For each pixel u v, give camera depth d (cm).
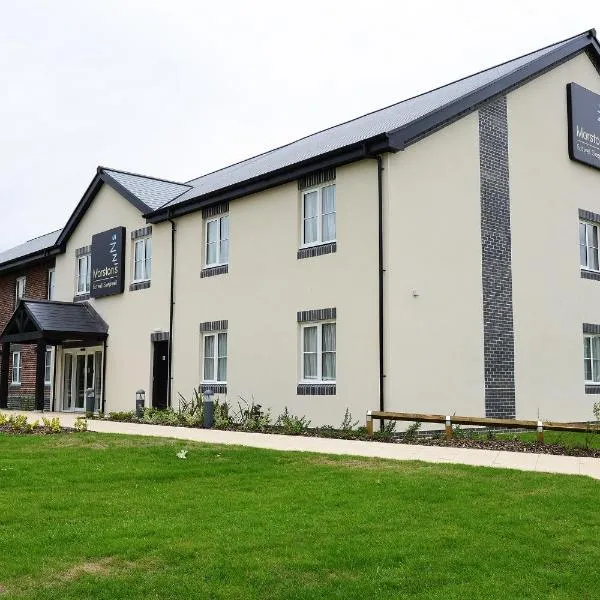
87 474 935
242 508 752
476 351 1559
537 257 1738
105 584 533
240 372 1739
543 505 747
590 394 1834
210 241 1906
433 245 1498
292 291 1620
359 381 1445
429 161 1512
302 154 1780
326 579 547
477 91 1600
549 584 540
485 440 1279
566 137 1877
